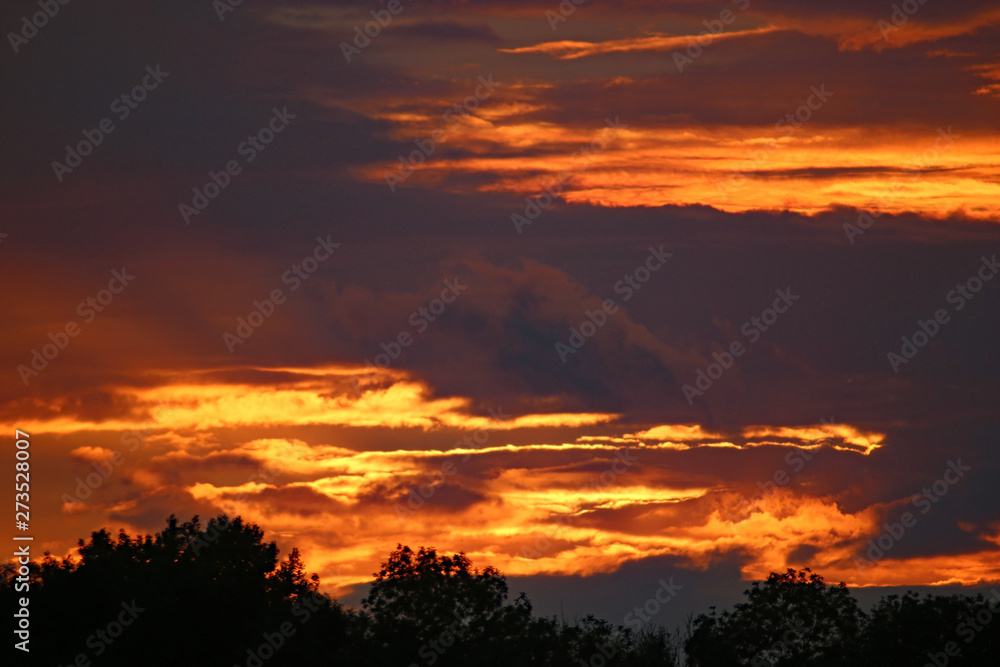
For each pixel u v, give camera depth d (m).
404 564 140.00
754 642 139.12
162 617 119.50
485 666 125.19
